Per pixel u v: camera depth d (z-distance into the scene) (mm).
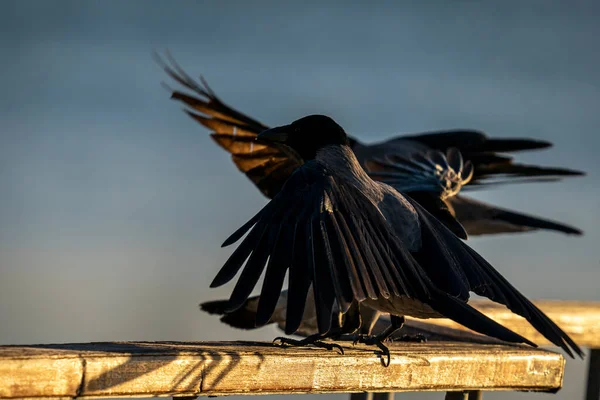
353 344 8617
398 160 13383
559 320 10422
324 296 6926
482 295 8188
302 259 7203
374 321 9648
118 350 6441
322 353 7258
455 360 7836
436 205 11492
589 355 10852
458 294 7879
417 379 7656
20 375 5910
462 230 11141
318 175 8070
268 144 13328
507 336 7496
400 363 7574
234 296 7027
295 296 6961
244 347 7250
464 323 7582
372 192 8672
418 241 8352
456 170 13352
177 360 6512
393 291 7410
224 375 6750
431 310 8305
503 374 8055
